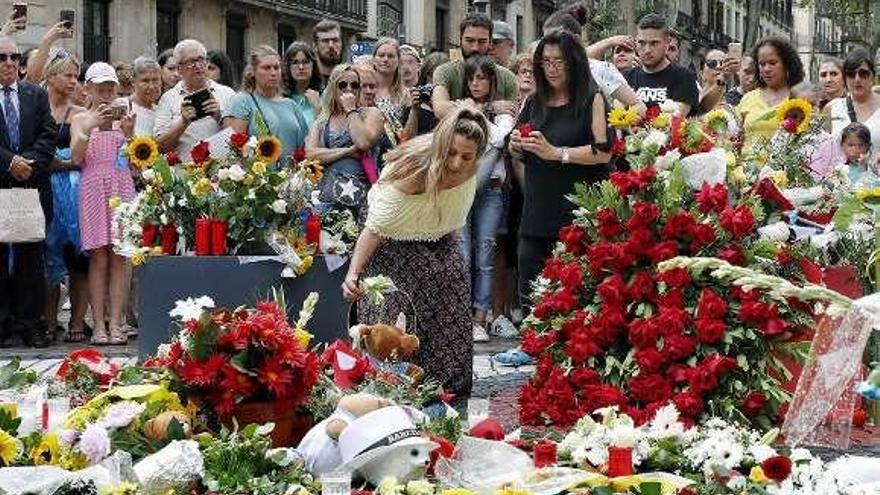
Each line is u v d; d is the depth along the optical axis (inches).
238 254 425.1
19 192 511.5
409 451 265.3
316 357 305.7
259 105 502.3
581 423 286.2
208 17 1537.9
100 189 524.1
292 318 419.2
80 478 244.1
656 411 317.4
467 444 275.0
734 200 373.1
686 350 336.2
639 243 345.1
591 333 348.2
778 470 250.8
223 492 259.8
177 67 544.1
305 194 430.0
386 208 358.0
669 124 374.3
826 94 603.2
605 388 344.8
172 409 292.0
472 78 507.2
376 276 363.9
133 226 428.8
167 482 256.4
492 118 515.8
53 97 545.3
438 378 366.3
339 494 247.9
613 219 356.2
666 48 518.6
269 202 424.5
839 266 376.8
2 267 524.4
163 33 1473.9
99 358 332.8
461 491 244.5
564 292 357.1
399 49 554.9
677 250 343.6
